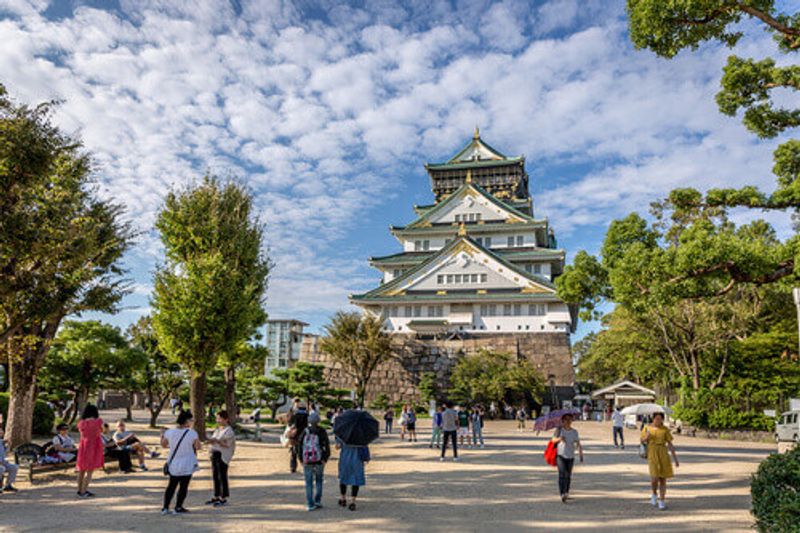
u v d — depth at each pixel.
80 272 14.48
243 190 22.31
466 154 77.12
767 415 31.03
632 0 11.98
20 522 8.38
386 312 58.69
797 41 11.38
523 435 29.45
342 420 9.58
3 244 12.25
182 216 20.42
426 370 49.53
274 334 72.88
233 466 15.48
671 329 36.38
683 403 33.56
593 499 10.68
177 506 9.05
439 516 8.95
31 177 12.73
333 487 11.94
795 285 12.76
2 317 14.41
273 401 38.19
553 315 54.09
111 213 16.84
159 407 29.19
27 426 17.38
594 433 32.50
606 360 48.66
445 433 17.58
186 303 18.89
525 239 63.91
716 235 12.70
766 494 6.62
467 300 55.59
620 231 14.92
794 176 14.38
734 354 35.31
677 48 11.78
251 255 21.61
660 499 9.78
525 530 7.99
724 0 10.91
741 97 13.40
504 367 46.09
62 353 24.98
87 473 10.84
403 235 67.44
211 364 19.75
